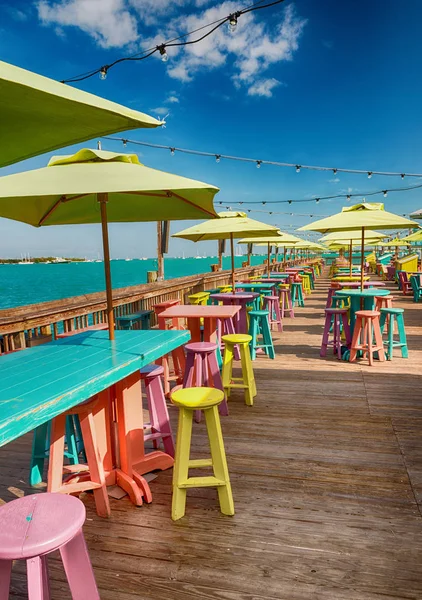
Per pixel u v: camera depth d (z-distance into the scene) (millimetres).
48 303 4707
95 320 5633
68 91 1266
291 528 2143
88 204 3041
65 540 1169
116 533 2139
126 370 2127
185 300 9219
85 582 1348
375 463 2807
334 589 1729
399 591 1710
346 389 4371
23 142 1584
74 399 1687
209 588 1755
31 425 1448
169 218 3162
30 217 2975
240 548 2000
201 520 2232
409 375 4820
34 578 1127
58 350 2486
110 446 2549
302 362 5574
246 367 4004
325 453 2971
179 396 2289
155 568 1878
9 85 1106
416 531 2094
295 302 12344
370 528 2127
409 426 3387
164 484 2621
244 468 2789
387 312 5641
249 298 6223
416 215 11430
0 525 1206
